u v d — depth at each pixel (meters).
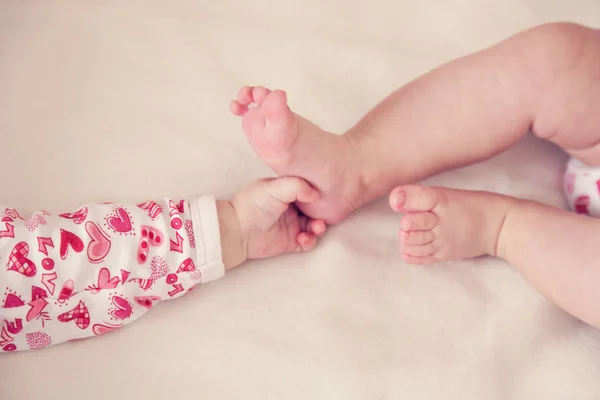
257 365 0.56
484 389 0.56
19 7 0.69
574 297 0.57
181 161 0.63
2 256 0.54
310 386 0.56
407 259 0.60
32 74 0.66
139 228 0.56
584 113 0.58
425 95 0.60
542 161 0.65
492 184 0.64
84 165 0.63
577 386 0.57
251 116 0.55
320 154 0.57
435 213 0.59
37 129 0.64
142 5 0.70
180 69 0.67
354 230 0.62
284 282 0.59
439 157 0.60
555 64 0.58
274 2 0.71
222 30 0.69
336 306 0.58
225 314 0.58
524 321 0.58
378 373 0.56
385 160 0.60
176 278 0.57
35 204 0.61
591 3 0.71
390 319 0.58
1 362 0.56
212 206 0.58
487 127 0.60
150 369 0.56
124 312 0.56
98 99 0.65
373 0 0.71
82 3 0.69
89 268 0.55
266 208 0.58
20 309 0.54
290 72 0.67
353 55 0.68
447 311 0.59
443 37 0.70
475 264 0.61
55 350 0.56
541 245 0.58
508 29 0.70
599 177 0.61
